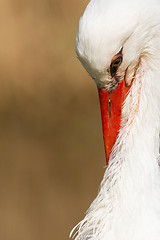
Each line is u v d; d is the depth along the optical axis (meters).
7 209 12.27
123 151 5.94
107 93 5.83
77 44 5.50
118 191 5.90
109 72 5.59
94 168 13.13
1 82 14.27
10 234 11.74
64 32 13.98
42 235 11.70
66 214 11.97
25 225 11.86
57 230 11.72
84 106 14.63
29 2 13.71
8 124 14.55
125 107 5.90
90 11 5.33
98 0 5.34
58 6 13.89
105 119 5.93
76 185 12.70
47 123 14.59
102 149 13.73
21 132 14.45
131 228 5.84
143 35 5.55
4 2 13.52
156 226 5.82
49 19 13.91
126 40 5.48
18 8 13.66
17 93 14.48
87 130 14.26
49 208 12.17
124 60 5.60
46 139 14.26
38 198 12.47
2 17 13.57
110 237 5.89
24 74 14.26
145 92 5.87
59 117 14.60
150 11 5.46
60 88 14.55
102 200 5.95
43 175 13.06
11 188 12.77
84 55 5.46
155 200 5.90
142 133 5.94
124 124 5.95
